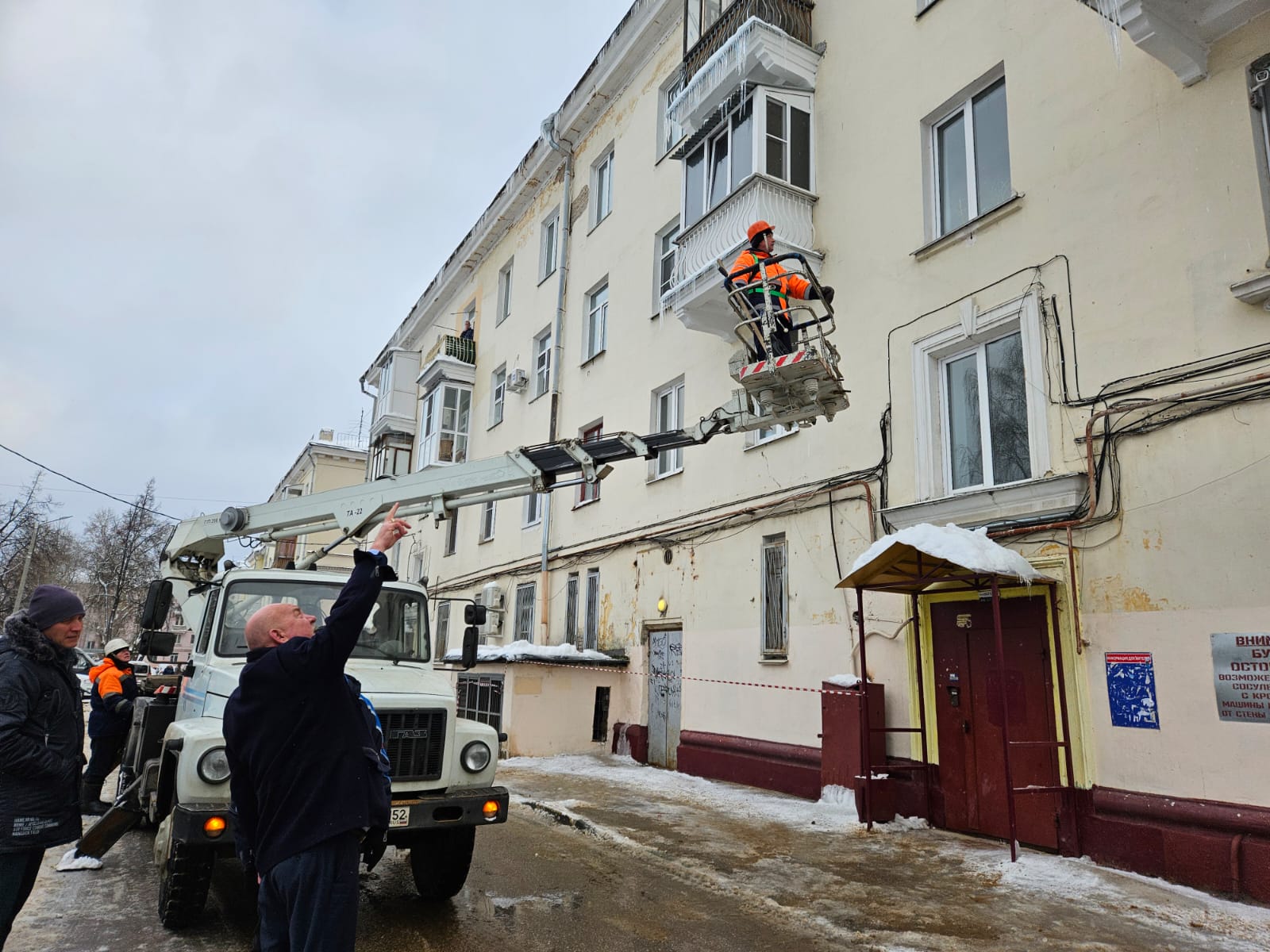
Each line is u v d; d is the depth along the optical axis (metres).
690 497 12.36
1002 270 8.14
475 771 5.35
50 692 3.47
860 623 8.05
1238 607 5.86
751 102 10.77
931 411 8.79
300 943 2.80
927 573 7.52
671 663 12.30
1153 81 7.04
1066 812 6.70
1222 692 5.88
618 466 14.36
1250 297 6.02
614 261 15.85
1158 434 6.52
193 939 4.59
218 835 4.39
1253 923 5.06
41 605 3.55
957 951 4.60
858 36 10.57
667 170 14.50
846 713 8.57
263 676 3.00
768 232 6.80
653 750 12.28
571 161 18.34
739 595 10.99
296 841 2.87
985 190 8.81
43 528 41.69
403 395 26.27
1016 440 7.99
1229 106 6.46
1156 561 6.40
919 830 7.69
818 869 6.23
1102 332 7.11
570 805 8.62
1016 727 7.28
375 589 3.15
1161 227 6.79
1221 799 5.80
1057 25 7.99
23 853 3.35
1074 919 5.14
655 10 15.02
